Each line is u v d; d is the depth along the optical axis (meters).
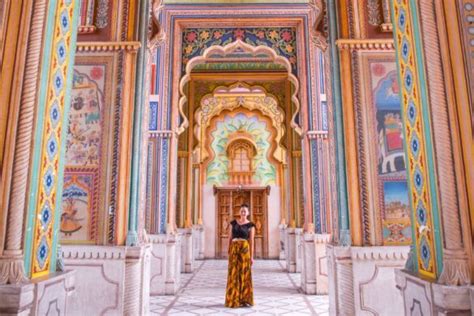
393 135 3.26
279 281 6.61
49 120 1.74
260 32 6.02
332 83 3.45
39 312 1.53
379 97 3.33
